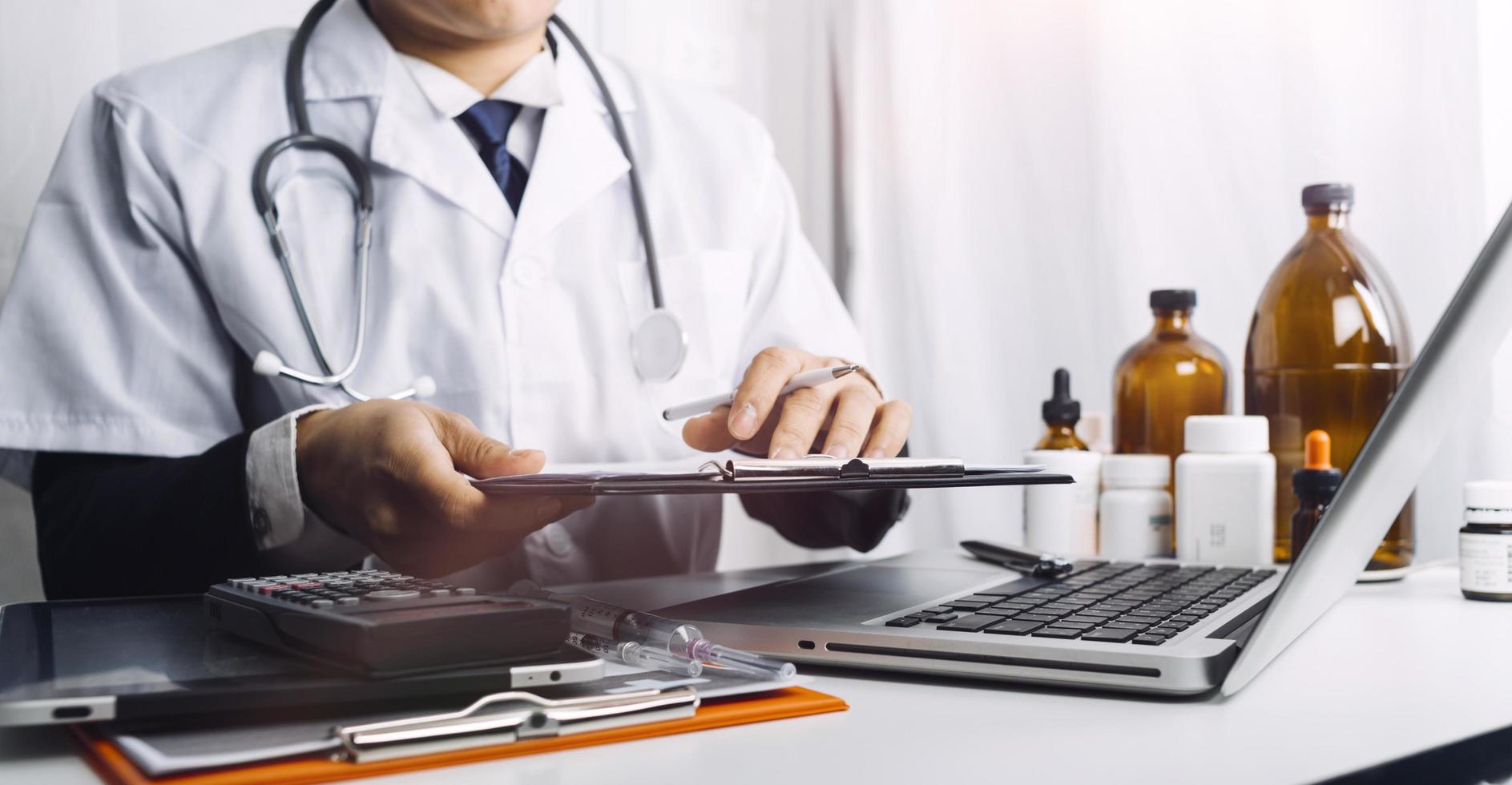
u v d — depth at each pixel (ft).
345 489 2.02
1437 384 1.25
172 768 0.91
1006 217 4.93
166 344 3.04
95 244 3.06
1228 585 1.93
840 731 1.15
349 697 1.04
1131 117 4.32
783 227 4.04
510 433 3.24
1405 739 1.12
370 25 3.47
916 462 1.70
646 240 3.47
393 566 2.07
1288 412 2.75
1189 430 2.76
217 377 3.11
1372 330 2.70
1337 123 3.73
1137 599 1.73
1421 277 3.51
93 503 2.55
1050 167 4.78
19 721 0.96
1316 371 2.72
